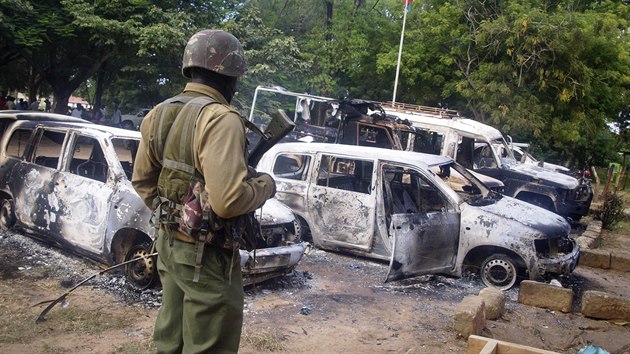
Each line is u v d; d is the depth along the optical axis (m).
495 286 7.50
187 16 18.91
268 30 21.16
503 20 20.58
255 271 6.18
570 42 19.92
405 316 6.14
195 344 2.47
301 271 7.43
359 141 13.38
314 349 5.02
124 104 33.69
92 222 6.48
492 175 13.21
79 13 17.42
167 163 2.49
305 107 14.87
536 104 20.86
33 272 6.41
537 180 13.07
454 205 7.61
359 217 8.05
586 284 8.71
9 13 17.09
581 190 13.48
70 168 7.15
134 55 20.17
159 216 2.55
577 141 23.69
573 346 5.67
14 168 7.54
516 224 7.39
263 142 2.64
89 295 5.86
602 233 13.87
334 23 25.59
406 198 8.49
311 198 8.41
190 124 2.42
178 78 21.27
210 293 2.45
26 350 4.50
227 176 2.29
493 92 20.98
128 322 5.24
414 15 24.39
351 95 26.62
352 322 5.82
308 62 22.50
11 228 7.73
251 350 4.82
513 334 5.83
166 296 2.58
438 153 13.26
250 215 2.62
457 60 22.70
